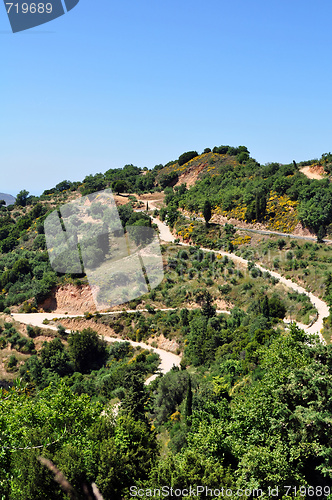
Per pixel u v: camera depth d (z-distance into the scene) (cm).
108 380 4600
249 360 3662
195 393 3359
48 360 5481
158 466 1652
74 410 2069
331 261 6253
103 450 1714
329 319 4531
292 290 5841
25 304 6250
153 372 4816
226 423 2108
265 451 1723
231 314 5653
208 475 1599
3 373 5572
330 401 1745
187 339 5388
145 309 6028
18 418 1827
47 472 1503
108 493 1634
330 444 1733
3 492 1530
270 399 1966
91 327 5884
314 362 1927
